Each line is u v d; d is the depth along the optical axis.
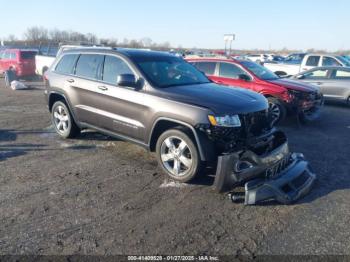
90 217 3.37
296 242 3.01
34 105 9.98
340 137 6.82
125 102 4.73
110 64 5.13
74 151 5.47
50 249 2.83
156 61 5.07
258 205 3.70
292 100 7.50
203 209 3.60
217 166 3.64
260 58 27.80
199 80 5.20
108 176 4.44
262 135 4.15
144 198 3.82
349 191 4.11
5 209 3.49
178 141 4.23
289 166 4.15
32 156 5.19
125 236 3.05
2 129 6.88
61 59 6.16
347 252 2.88
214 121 3.79
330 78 10.93
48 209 3.51
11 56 18.58
